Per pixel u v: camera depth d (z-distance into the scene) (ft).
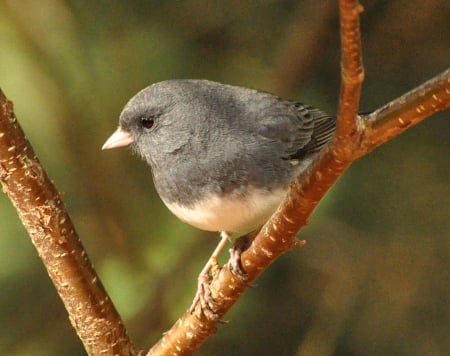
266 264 11.02
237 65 11.55
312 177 10.91
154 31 11.51
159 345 11.10
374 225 11.50
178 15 11.51
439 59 11.54
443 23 11.55
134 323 11.47
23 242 11.47
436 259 11.47
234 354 11.51
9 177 11.01
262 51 11.57
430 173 11.50
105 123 11.51
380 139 10.87
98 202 11.51
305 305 11.50
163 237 11.51
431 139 11.51
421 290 11.47
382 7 11.56
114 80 11.51
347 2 10.77
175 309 11.48
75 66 11.50
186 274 11.50
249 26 11.55
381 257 11.48
